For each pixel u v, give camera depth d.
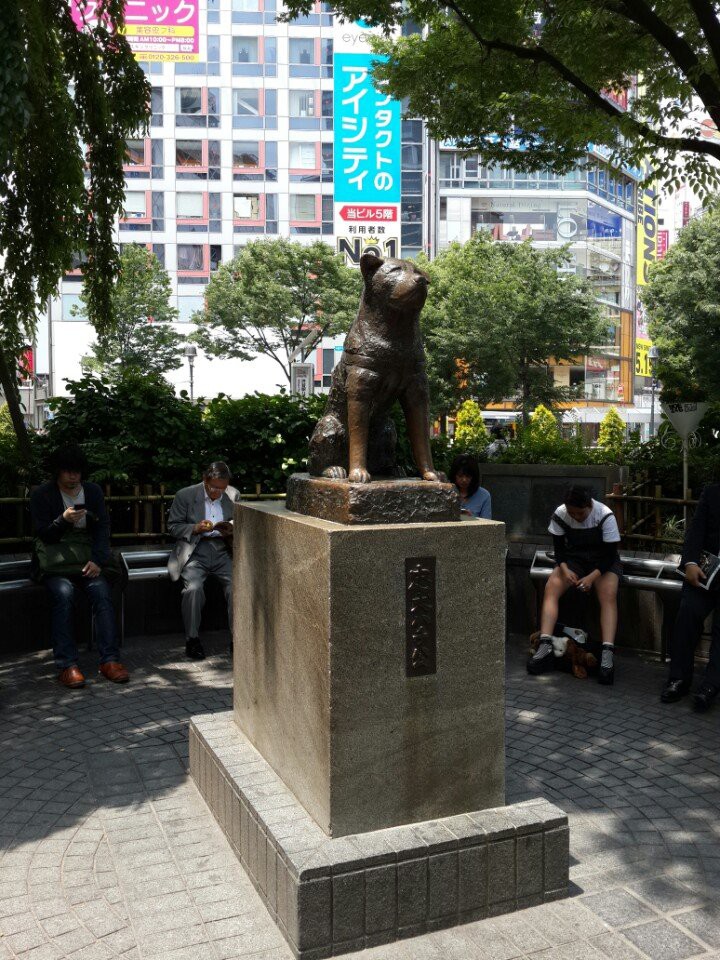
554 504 7.05
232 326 30.77
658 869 3.06
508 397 31.36
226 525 5.90
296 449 7.39
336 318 29.14
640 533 6.59
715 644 4.85
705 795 3.69
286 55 41.38
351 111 36.62
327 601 2.65
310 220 42.09
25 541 6.16
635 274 54.06
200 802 3.61
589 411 46.41
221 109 41.41
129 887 2.93
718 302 26.41
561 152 8.48
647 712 4.81
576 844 3.24
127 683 5.34
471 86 7.61
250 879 2.95
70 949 2.58
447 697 2.86
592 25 6.57
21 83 4.67
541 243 46.75
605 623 5.45
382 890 2.58
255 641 3.41
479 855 2.71
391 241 37.00
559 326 27.69
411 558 2.76
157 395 6.99
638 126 6.34
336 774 2.69
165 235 41.50
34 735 4.42
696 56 6.17
